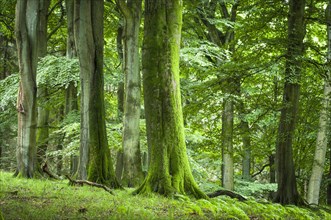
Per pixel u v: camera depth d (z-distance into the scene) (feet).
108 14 80.74
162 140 38.29
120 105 84.58
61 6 84.28
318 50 54.90
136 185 56.29
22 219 22.72
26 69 55.98
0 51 103.50
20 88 56.54
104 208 28.55
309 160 79.51
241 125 77.00
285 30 56.44
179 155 38.34
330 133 60.64
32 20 55.77
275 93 65.10
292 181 50.01
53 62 69.05
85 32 48.01
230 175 80.12
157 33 39.14
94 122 47.67
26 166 56.03
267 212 33.14
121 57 82.43
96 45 48.21
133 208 28.99
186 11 79.41
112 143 69.67
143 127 73.92
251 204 35.70
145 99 39.17
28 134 56.29
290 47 50.34
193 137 73.41
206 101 61.00
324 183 72.74
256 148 77.66
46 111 74.38
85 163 49.24
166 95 38.75
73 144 70.38
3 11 82.07
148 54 39.17
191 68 82.64
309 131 71.41
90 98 47.93
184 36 80.94
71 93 81.41
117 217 24.84
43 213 24.53
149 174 38.29
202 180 79.97
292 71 48.73
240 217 29.55
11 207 26.23
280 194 49.78
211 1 82.02
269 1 55.57
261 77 66.39
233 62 56.08
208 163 91.76
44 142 73.10
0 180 46.52
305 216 34.88
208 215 29.50
